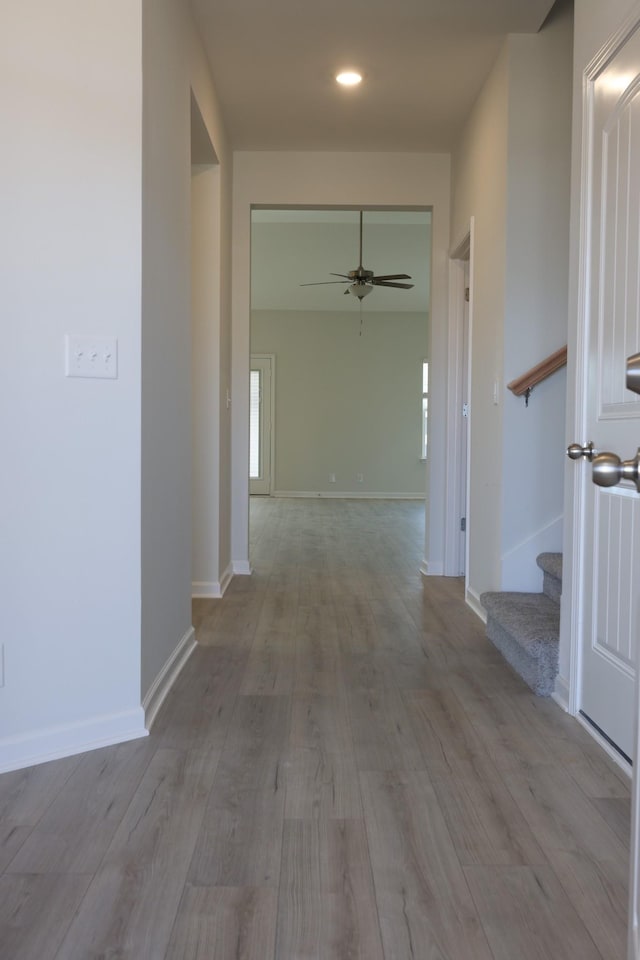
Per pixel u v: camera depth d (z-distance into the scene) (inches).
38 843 64.5
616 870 61.5
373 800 73.1
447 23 127.0
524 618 115.6
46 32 79.6
